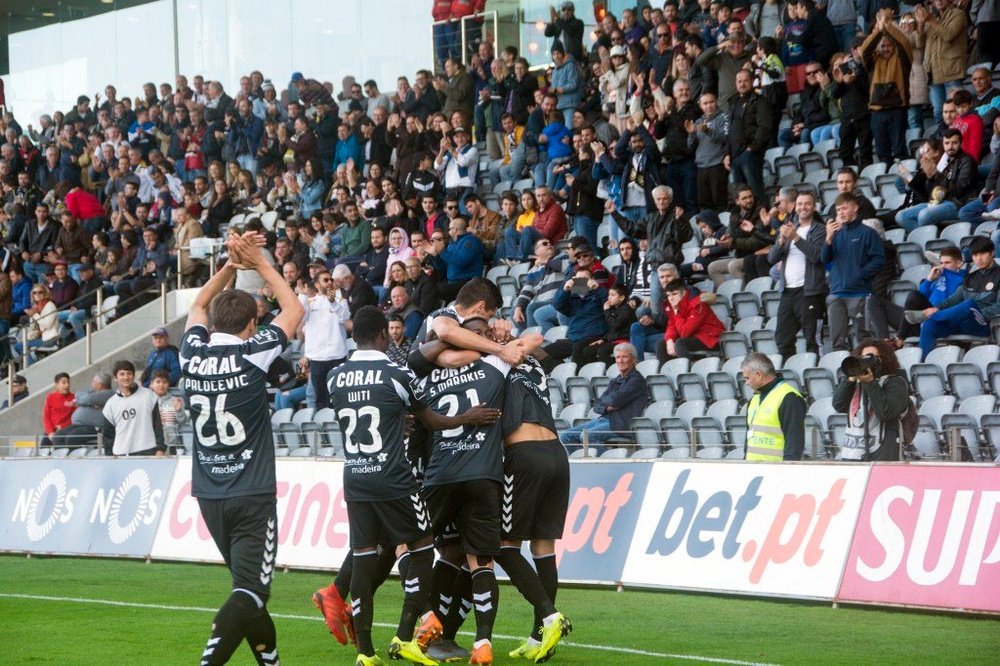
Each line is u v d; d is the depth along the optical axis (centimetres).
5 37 7931
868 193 4044
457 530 1898
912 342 3331
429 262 4384
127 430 3928
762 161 4094
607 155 4369
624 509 2550
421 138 5300
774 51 4194
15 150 6944
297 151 5731
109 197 6297
